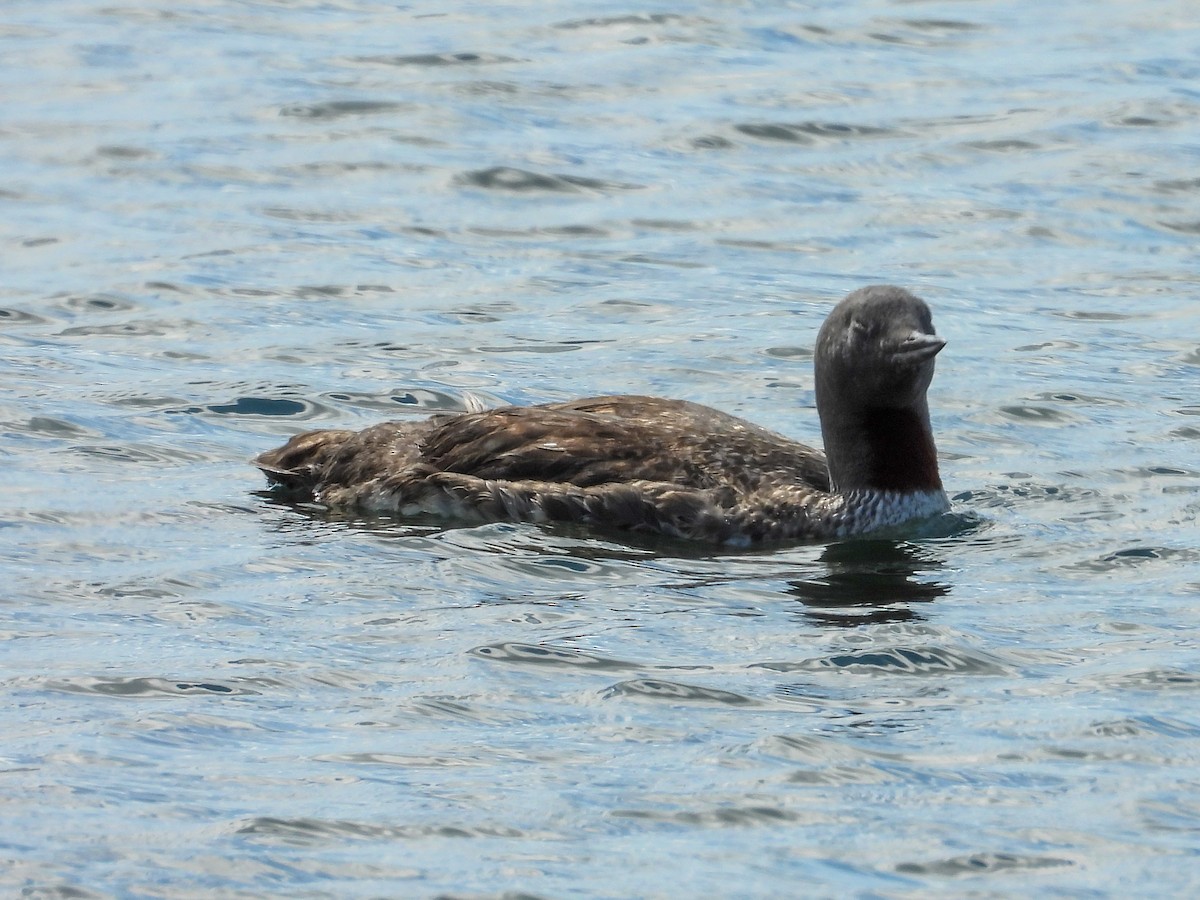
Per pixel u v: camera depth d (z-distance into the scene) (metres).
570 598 13.11
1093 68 29.58
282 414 17.30
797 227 23.30
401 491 14.91
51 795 10.02
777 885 9.31
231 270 21.45
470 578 13.44
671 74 29.12
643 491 14.62
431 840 9.68
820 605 13.05
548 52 30.23
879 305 14.66
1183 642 12.30
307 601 12.88
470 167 25.02
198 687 11.44
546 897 9.15
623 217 23.53
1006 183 24.70
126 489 15.17
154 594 12.94
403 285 21.23
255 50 30.45
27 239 22.42
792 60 29.97
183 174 24.77
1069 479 15.82
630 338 19.61
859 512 14.70
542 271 21.75
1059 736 10.92
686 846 9.68
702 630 12.53
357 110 27.25
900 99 28.02
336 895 9.12
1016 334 19.75
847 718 11.17
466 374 18.47
